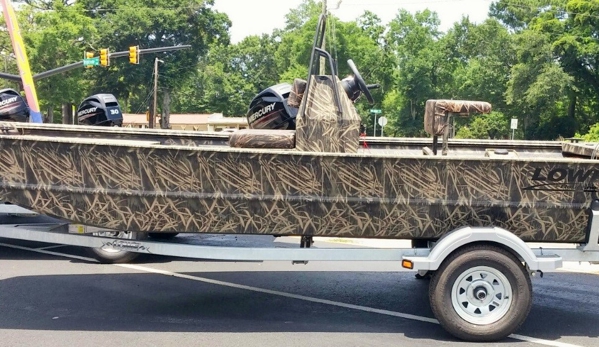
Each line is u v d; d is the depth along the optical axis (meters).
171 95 68.94
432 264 4.80
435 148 5.72
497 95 64.81
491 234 4.77
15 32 16.86
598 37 51.91
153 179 4.90
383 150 7.61
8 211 6.57
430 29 76.75
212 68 81.12
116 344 4.79
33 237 5.37
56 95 42.00
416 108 71.75
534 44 51.31
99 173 4.93
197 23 64.56
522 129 60.81
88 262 7.76
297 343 4.88
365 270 7.62
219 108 80.25
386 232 4.96
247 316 5.61
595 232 4.86
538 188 4.84
